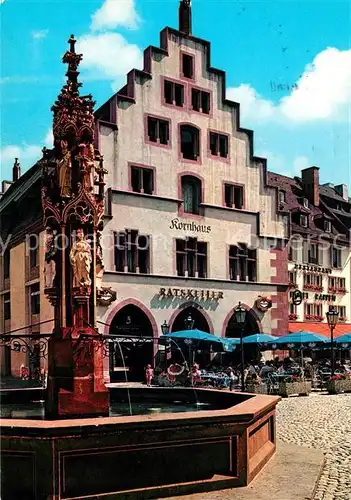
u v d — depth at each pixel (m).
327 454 11.73
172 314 34.84
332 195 59.84
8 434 7.33
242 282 38.09
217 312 36.88
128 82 34.84
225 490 8.37
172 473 8.06
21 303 38.41
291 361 35.66
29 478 7.33
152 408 12.48
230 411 8.66
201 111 37.50
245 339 31.70
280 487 8.63
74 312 10.24
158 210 34.94
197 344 30.20
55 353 9.88
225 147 38.53
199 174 37.00
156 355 33.88
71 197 10.67
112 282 32.66
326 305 49.09
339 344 32.88
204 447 8.37
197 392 13.36
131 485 7.73
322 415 19.20
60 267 10.56
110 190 33.03
